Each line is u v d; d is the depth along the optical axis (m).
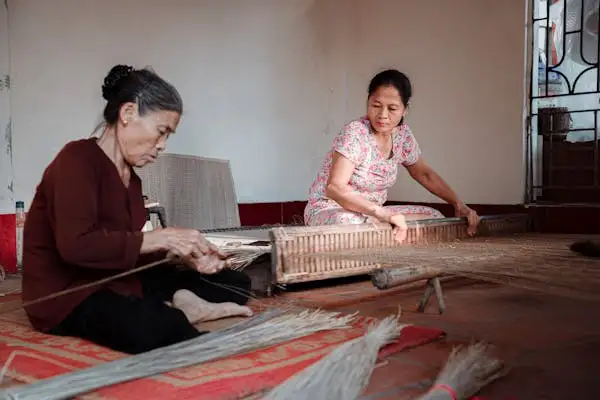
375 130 3.76
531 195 5.57
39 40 4.89
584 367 2.15
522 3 5.54
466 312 3.02
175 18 5.71
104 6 5.24
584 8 5.39
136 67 5.45
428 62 6.22
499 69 5.71
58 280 2.43
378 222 3.53
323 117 6.98
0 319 2.83
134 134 2.42
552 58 5.59
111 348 2.29
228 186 5.72
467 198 5.96
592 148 5.26
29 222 2.47
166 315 2.23
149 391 1.80
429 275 2.85
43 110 4.94
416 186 6.31
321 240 3.33
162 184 5.06
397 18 6.45
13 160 4.80
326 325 2.51
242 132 6.27
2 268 4.27
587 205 5.23
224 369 2.00
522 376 2.06
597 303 3.19
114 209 2.42
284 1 6.54
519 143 5.59
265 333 2.32
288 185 6.68
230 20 6.13
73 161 2.31
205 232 4.77
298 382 1.69
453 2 6.00
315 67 6.88
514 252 2.79
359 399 1.78
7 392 1.71
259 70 6.38
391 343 2.30
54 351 2.26
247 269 3.53
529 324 2.76
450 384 1.74
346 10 6.88
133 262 2.30
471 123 5.91
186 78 5.81
